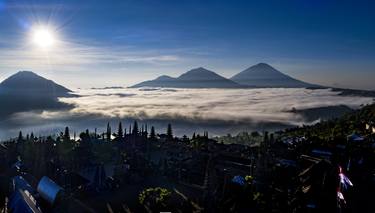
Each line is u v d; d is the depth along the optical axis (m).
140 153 137.88
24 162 128.50
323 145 115.44
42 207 84.62
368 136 123.00
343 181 69.12
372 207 63.62
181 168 115.56
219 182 85.88
